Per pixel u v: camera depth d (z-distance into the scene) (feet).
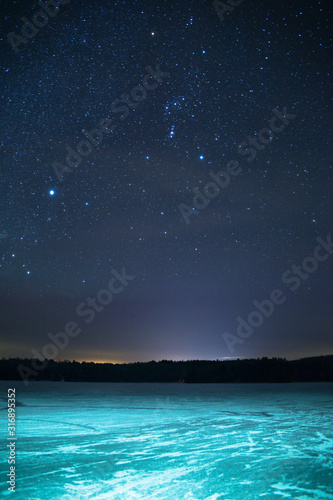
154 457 10.59
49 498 7.52
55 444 12.17
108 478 8.73
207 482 8.53
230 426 15.96
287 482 8.56
